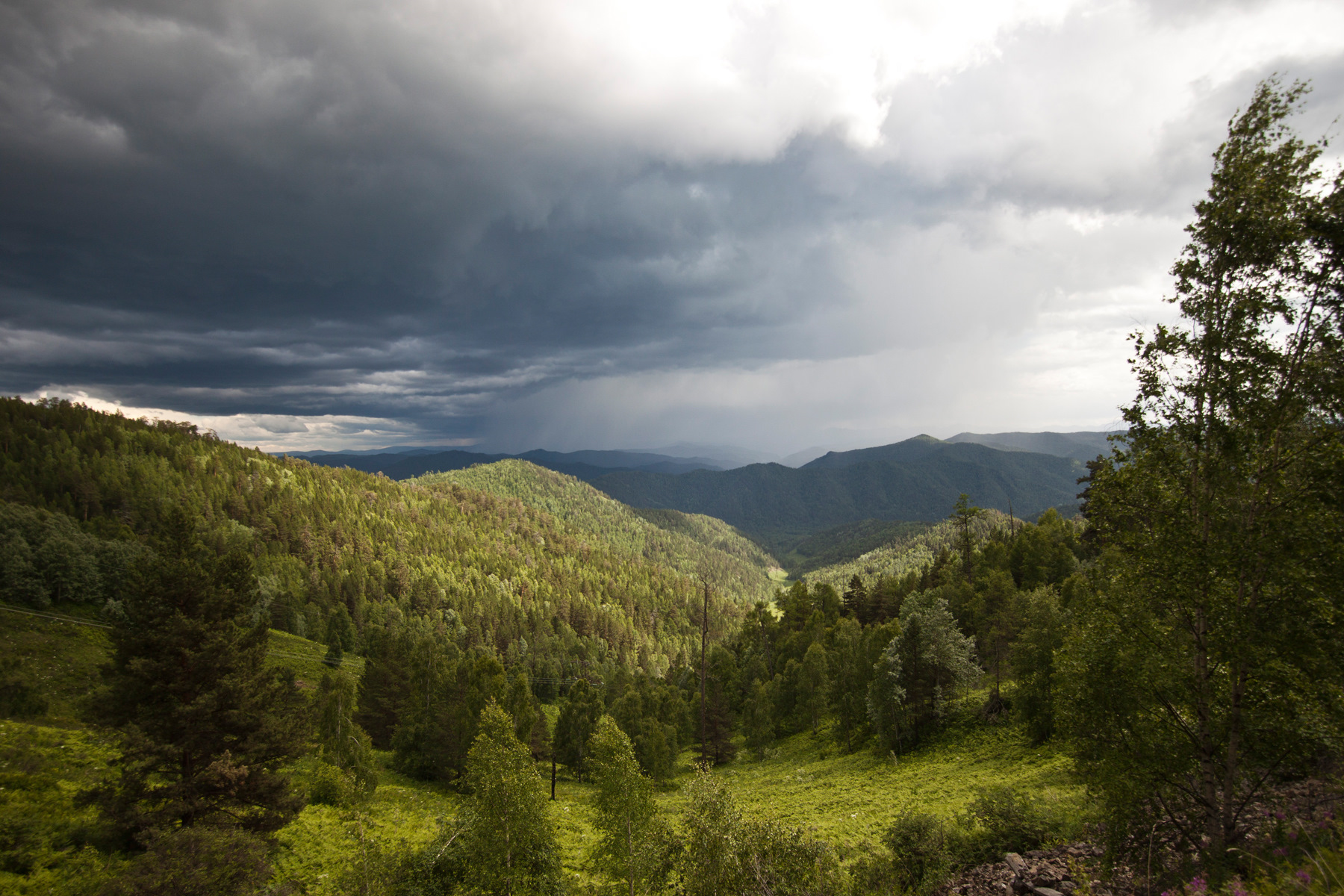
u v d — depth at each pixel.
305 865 29.66
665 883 21.81
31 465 159.75
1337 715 11.95
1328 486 12.21
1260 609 13.05
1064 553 75.94
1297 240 12.62
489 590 194.25
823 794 44.53
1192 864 13.59
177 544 25.25
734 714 84.19
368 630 121.88
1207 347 13.67
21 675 65.62
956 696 59.75
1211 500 13.45
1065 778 31.48
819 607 106.50
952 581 81.06
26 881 20.70
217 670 24.28
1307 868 10.05
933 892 19.58
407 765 56.91
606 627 185.75
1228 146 13.88
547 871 23.12
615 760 24.44
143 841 19.31
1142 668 14.29
